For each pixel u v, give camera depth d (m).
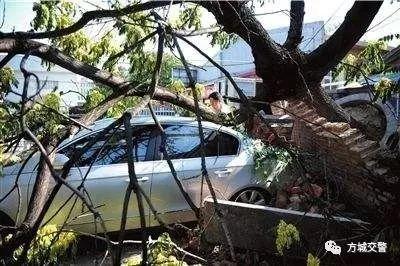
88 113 3.28
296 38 4.57
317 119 6.17
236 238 5.08
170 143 5.78
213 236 5.20
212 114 4.83
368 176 5.21
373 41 5.35
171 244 2.39
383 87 5.19
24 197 4.93
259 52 4.47
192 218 5.73
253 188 6.15
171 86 5.22
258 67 4.71
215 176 5.88
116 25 4.30
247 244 5.02
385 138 8.68
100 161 5.36
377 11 3.93
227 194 5.97
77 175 5.15
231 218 5.12
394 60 7.25
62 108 4.25
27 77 2.05
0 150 3.03
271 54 4.44
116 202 5.32
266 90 4.93
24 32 3.16
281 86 4.78
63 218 5.01
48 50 3.59
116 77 3.94
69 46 4.79
